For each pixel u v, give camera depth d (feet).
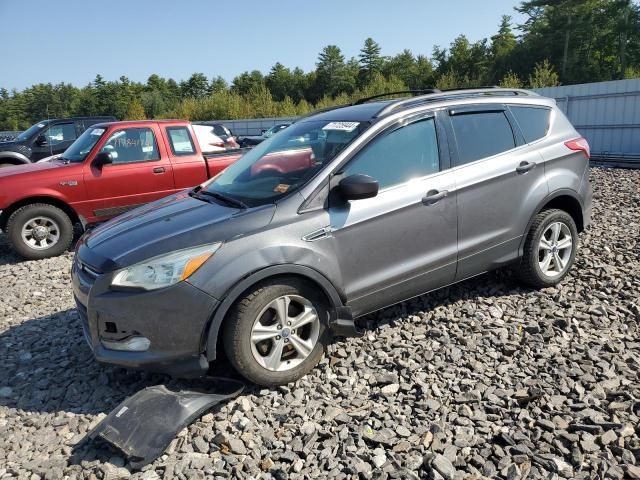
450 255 13.55
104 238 12.17
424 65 288.71
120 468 9.23
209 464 9.30
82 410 11.24
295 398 11.13
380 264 12.54
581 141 16.33
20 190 23.75
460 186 13.55
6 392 12.07
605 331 13.05
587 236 20.62
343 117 13.92
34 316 16.89
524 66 218.18
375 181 11.47
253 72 325.62
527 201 14.80
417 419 10.13
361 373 11.94
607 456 8.78
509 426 9.80
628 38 208.95
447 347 12.63
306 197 11.78
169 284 10.43
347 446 9.46
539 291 15.57
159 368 10.70
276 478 8.89
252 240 10.98
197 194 14.03
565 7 211.61
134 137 26.27
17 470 9.36
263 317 11.29
